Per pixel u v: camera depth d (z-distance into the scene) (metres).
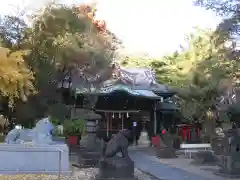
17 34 18.62
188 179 12.48
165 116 34.56
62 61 20.33
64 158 13.50
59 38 19.22
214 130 25.31
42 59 19.12
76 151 20.06
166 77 34.91
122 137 12.25
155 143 29.17
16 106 19.95
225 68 18.28
